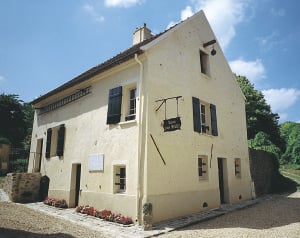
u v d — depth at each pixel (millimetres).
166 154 8711
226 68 13945
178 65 10180
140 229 7125
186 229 7223
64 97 12945
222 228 7219
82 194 10148
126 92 9602
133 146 8531
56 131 13508
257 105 27219
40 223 7355
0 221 7004
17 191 12391
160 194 8156
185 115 9992
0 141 23453
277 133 27812
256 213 9414
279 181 18062
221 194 11766
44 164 13336
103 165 9500
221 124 12352
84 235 6332
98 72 10273
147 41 11078
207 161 10711
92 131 10477
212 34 13125
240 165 13297
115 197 8672
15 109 35125
